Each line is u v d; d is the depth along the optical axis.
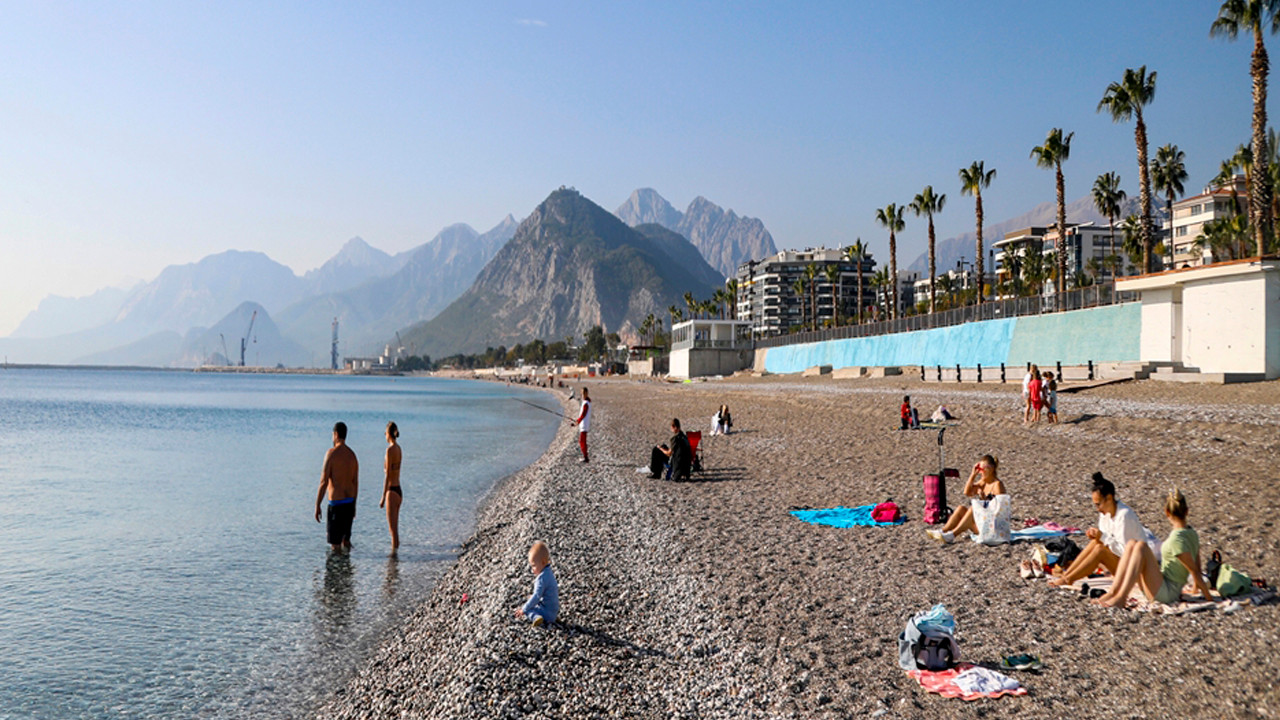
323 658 9.89
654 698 6.91
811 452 23.41
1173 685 6.09
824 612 8.60
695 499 16.91
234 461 33.66
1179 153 72.62
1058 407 26.27
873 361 74.31
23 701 8.73
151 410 79.88
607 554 12.56
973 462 18.92
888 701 6.31
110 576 14.01
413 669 8.95
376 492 23.41
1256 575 8.49
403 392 154.25
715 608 9.08
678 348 127.69
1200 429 18.77
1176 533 7.80
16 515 20.22
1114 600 7.82
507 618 9.38
